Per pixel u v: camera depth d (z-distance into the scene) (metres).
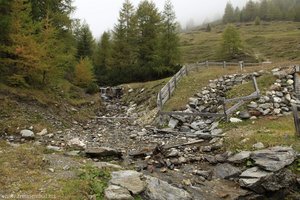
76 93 30.06
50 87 24.34
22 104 17.95
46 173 9.23
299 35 89.12
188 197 9.05
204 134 15.59
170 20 39.56
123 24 43.78
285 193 10.23
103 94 36.22
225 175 10.95
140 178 9.41
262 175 10.20
